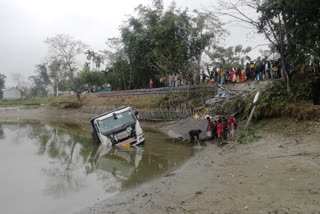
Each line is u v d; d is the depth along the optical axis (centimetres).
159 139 1761
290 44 1425
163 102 2731
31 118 4216
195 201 639
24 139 2017
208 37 2678
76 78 5509
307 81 1410
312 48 1330
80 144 1762
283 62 1460
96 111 4041
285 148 999
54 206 739
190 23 3353
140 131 1513
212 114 1980
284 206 538
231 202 598
